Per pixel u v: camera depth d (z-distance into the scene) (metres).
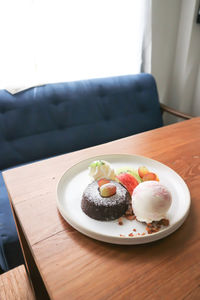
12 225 0.88
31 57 1.36
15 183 0.71
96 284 0.42
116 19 1.53
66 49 1.45
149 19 1.64
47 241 0.52
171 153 0.88
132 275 0.44
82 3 1.38
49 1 1.29
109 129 1.53
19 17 1.24
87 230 0.51
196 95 2.11
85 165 0.77
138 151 0.89
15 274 0.72
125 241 0.49
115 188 0.58
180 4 1.81
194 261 0.47
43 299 0.73
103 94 1.52
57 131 1.38
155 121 1.70
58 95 1.37
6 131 1.24
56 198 0.60
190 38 1.82
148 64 1.81
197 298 0.40
